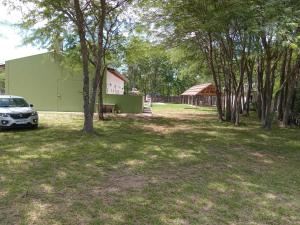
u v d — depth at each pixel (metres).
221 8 13.30
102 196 6.18
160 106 44.62
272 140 13.84
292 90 18.91
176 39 20.00
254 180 7.62
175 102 64.00
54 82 26.41
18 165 8.40
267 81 17.41
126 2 15.39
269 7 11.03
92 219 5.11
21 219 5.04
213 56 21.98
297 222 5.31
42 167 8.22
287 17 10.67
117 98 26.39
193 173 8.09
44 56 25.84
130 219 5.14
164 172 8.09
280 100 21.14
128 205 5.74
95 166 8.45
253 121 22.11
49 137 12.93
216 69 23.42
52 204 5.69
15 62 26.58
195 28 16.64
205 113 29.88
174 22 16.70
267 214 5.57
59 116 21.86
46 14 15.47
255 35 13.02
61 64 22.20
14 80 26.73
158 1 16.03
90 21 16.50
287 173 8.44
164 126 18.06
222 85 29.17
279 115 21.23
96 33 17.86
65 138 12.71
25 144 11.38
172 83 72.88
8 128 14.66
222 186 7.05
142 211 5.48
